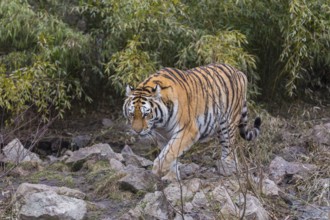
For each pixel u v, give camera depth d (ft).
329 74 53.01
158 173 30.60
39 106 46.29
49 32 45.91
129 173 31.81
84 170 35.09
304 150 39.40
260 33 48.42
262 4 46.44
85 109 50.67
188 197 29.09
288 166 34.78
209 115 32.91
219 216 27.07
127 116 31.37
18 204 28.71
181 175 33.40
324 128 41.70
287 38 44.96
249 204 27.86
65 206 27.89
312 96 52.19
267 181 31.58
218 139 35.04
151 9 43.45
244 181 30.68
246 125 36.70
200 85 32.86
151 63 43.29
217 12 47.24
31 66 44.24
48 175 34.04
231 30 47.39
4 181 33.27
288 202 30.99
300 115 48.47
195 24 46.80
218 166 33.76
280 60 46.96
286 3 46.21
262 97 50.75
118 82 44.47
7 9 45.06
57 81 45.91
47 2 49.06
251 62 43.88
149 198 28.78
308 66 51.08
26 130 45.32
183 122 31.45
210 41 43.16
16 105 43.73
